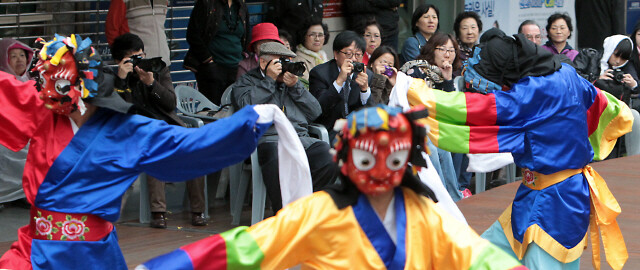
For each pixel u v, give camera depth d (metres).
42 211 6.80
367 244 5.68
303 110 12.12
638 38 18.38
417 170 5.90
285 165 7.34
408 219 5.75
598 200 8.35
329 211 5.64
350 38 12.63
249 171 12.41
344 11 18.38
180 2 17.17
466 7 20.78
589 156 8.30
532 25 17.41
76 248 6.76
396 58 12.99
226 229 12.12
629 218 12.78
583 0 24.23
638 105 18.20
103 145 6.73
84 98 6.57
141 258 10.36
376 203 5.77
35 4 15.39
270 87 11.88
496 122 7.94
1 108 6.86
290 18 15.83
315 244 5.66
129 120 6.77
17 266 6.84
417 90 7.98
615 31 24.20
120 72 11.10
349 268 5.64
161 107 11.27
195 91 13.98
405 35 20.62
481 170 10.85
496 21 20.47
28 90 6.90
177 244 11.15
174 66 17.23
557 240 8.06
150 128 6.71
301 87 12.05
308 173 7.30
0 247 10.80
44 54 6.48
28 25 15.36
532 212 8.14
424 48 13.65
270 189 11.57
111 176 6.71
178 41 17.23
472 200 13.70
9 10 15.09
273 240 5.56
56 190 6.73
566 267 8.23
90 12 16.05
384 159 5.43
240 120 6.59
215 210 13.43
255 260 5.52
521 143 7.99
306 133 12.15
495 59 8.02
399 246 5.66
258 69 12.30
